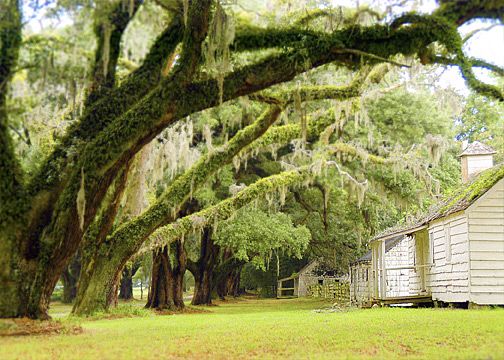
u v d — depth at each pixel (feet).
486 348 24.68
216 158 57.47
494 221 59.00
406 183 80.07
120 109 36.24
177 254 79.82
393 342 28.27
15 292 33.76
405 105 77.15
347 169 79.10
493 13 33.12
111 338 31.14
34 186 34.37
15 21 32.60
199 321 49.52
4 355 23.16
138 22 36.99
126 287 157.48
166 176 71.41
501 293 58.03
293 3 40.45
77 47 34.01
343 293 115.85
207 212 67.97
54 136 50.31
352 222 100.37
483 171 70.79
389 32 33.30
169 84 34.42
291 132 60.29
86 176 33.81
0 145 32.96
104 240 59.06
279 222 81.30
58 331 34.01
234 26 33.73
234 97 35.53
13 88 34.53
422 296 70.74
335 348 26.20
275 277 160.56
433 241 70.79
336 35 33.81
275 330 36.37
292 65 34.24
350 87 44.34
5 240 33.22
